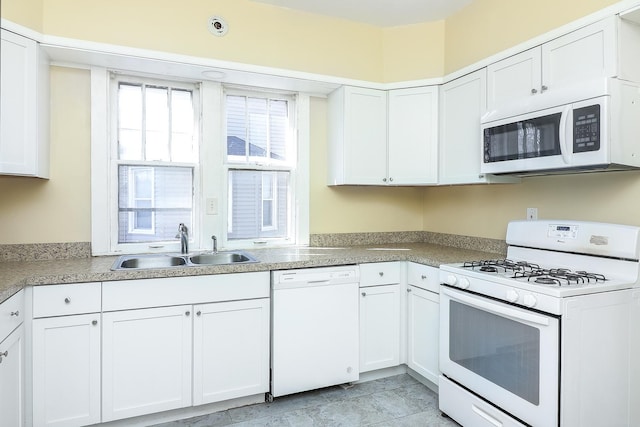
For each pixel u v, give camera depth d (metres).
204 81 2.73
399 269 2.67
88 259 2.39
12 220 2.30
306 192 3.06
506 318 1.80
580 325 1.58
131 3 2.29
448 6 2.69
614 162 1.67
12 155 1.96
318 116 3.11
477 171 2.46
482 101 2.43
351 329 2.50
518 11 2.28
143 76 2.61
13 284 1.67
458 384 2.12
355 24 2.90
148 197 2.67
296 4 2.64
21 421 1.78
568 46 1.90
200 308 2.13
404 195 3.41
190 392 2.12
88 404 1.94
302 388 2.36
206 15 2.46
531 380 1.67
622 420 1.69
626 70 1.73
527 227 2.25
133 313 2.00
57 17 2.14
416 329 2.57
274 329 2.29
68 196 2.42
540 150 1.94
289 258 2.47
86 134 2.45
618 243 1.78
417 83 2.88
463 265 2.19
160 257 2.48
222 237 2.82
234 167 2.86
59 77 2.38
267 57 2.62
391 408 2.30
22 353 1.79
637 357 1.73
